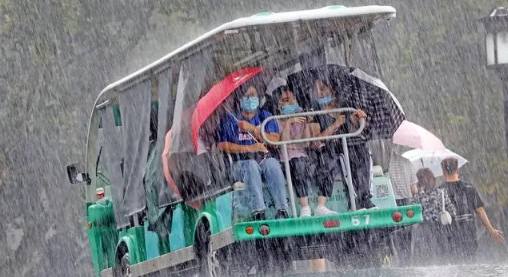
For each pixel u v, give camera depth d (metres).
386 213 23.70
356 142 24.56
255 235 23.03
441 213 27.53
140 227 27.83
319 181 24.02
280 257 24.94
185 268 26.45
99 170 31.17
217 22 52.62
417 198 27.83
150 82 26.33
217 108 23.80
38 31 53.16
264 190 23.59
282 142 23.52
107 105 29.31
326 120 24.50
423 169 28.02
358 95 24.89
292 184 23.77
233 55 24.44
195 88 24.34
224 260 24.33
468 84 45.88
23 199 53.06
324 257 25.56
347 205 24.19
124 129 27.86
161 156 25.55
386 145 25.12
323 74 24.55
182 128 24.38
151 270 27.03
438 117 46.06
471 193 28.16
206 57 24.09
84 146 52.91
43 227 53.16
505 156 44.66
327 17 23.98
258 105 24.05
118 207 28.69
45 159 53.00
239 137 23.77
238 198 23.36
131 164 27.52
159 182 25.81
